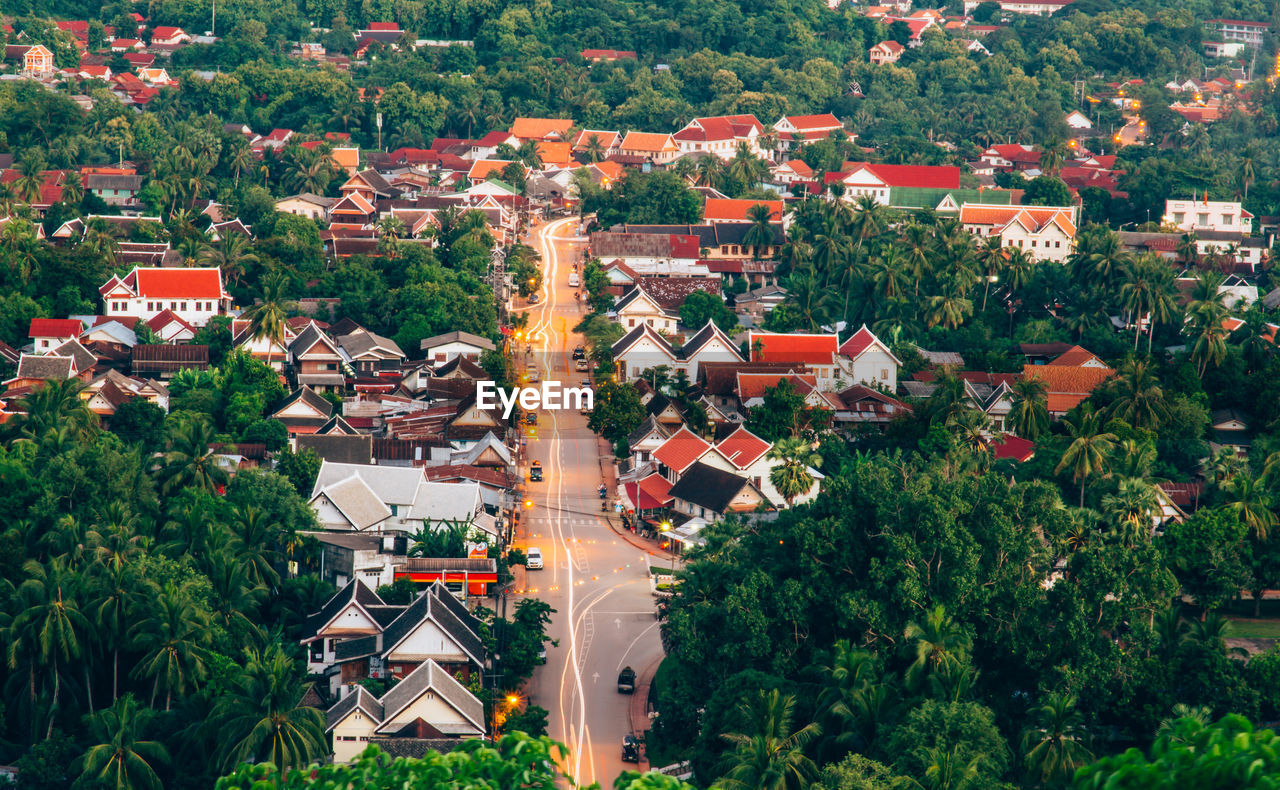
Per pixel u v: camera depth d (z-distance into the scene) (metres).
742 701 124.00
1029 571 137.12
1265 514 155.25
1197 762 54.69
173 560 149.38
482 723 131.88
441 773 65.19
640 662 154.75
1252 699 126.19
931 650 124.62
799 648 138.12
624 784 64.88
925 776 107.81
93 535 150.00
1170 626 134.38
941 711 114.25
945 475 148.75
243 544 155.00
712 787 108.12
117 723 124.56
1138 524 151.88
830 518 141.25
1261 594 157.38
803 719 125.69
